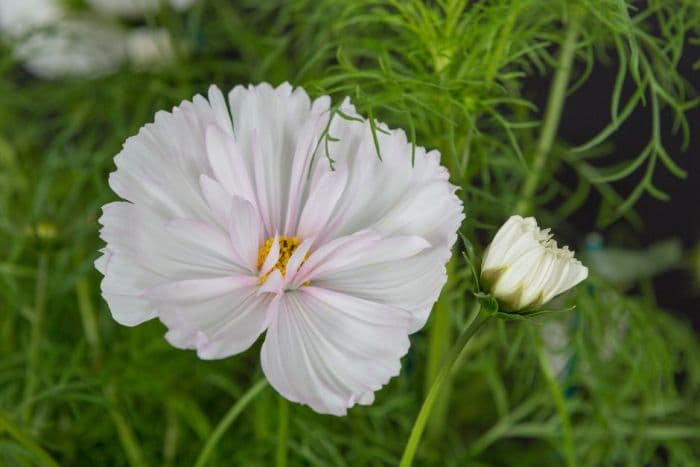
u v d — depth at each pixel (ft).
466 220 1.18
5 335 1.46
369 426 1.44
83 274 1.41
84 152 1.49
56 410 1.48
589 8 1.18
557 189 1.46
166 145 0.97
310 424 1.33
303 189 1.01
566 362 1.44
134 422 1.39
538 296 0.97
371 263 0.97
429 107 1.12
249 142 1.00
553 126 1.35
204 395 1.50
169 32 1.53
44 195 1.39
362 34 1.43
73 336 1.52
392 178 0.99
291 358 0.93
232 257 0.97
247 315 0.95
